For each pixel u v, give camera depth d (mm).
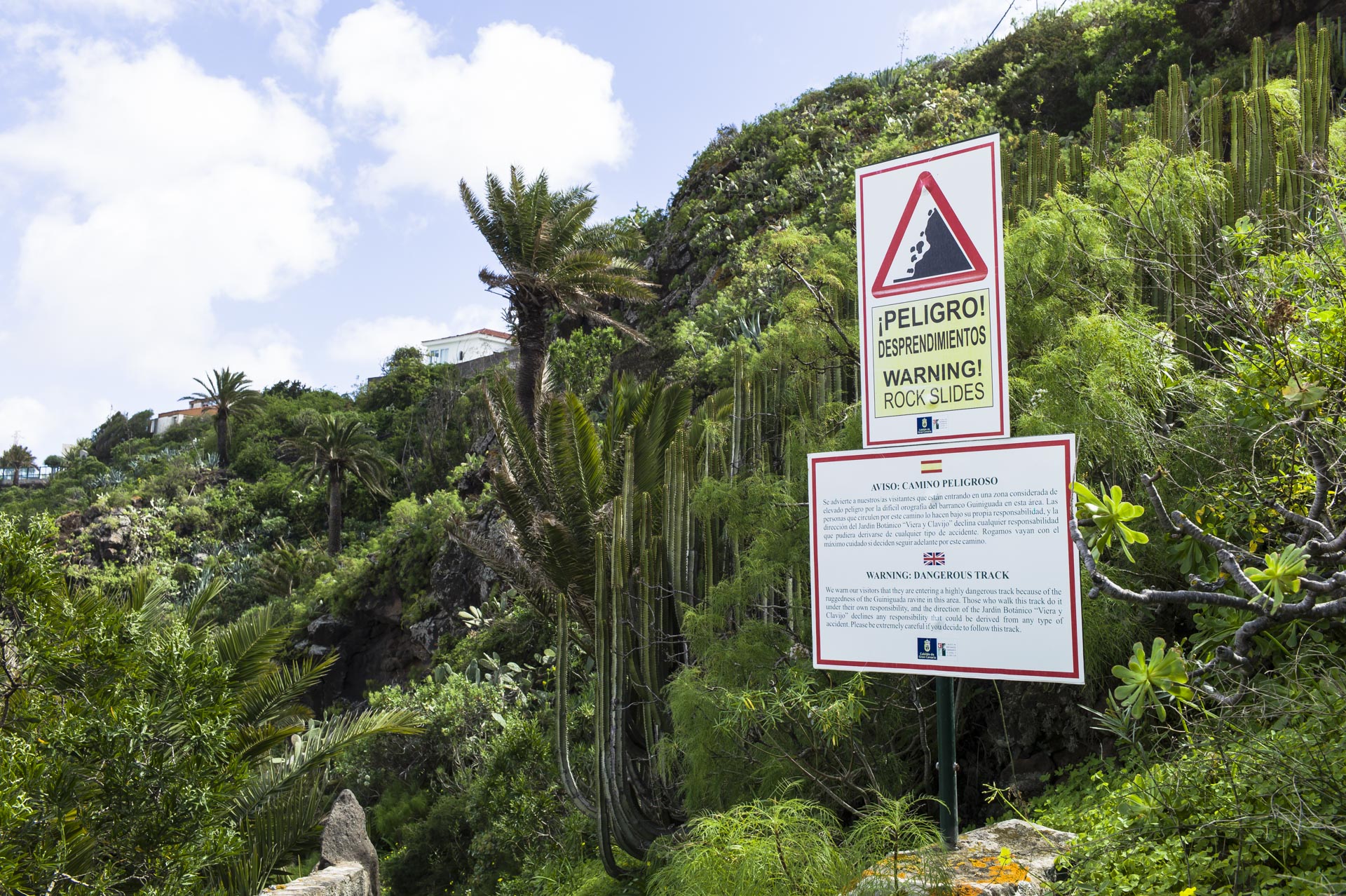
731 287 19422
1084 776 4398
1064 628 2990
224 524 46844
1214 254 5293
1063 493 3037
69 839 5246
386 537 27562
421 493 44438
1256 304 3834
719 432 7691
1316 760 2605
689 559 7102
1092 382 4355
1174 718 4078
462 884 11242
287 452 50281
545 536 9383
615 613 6781
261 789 8180
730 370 12469
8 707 5719
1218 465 4086
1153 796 3062
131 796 5359
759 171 27797
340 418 36750
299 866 8586
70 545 41531
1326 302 3658
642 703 6770
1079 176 8305
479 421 43906
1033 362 5246
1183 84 7832
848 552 3428
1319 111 6957
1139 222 5145
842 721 4457
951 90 22391
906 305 3463
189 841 5543
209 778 5770
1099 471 4883
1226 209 5848
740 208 26734
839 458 3482
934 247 3414
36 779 5070
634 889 6441
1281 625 3078
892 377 3469
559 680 7348
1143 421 4316
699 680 5664
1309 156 5680
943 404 3354
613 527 8766
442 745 14469
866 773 5016
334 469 36875
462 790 12891
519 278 17703
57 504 59594
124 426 80562
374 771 15250
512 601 18500
